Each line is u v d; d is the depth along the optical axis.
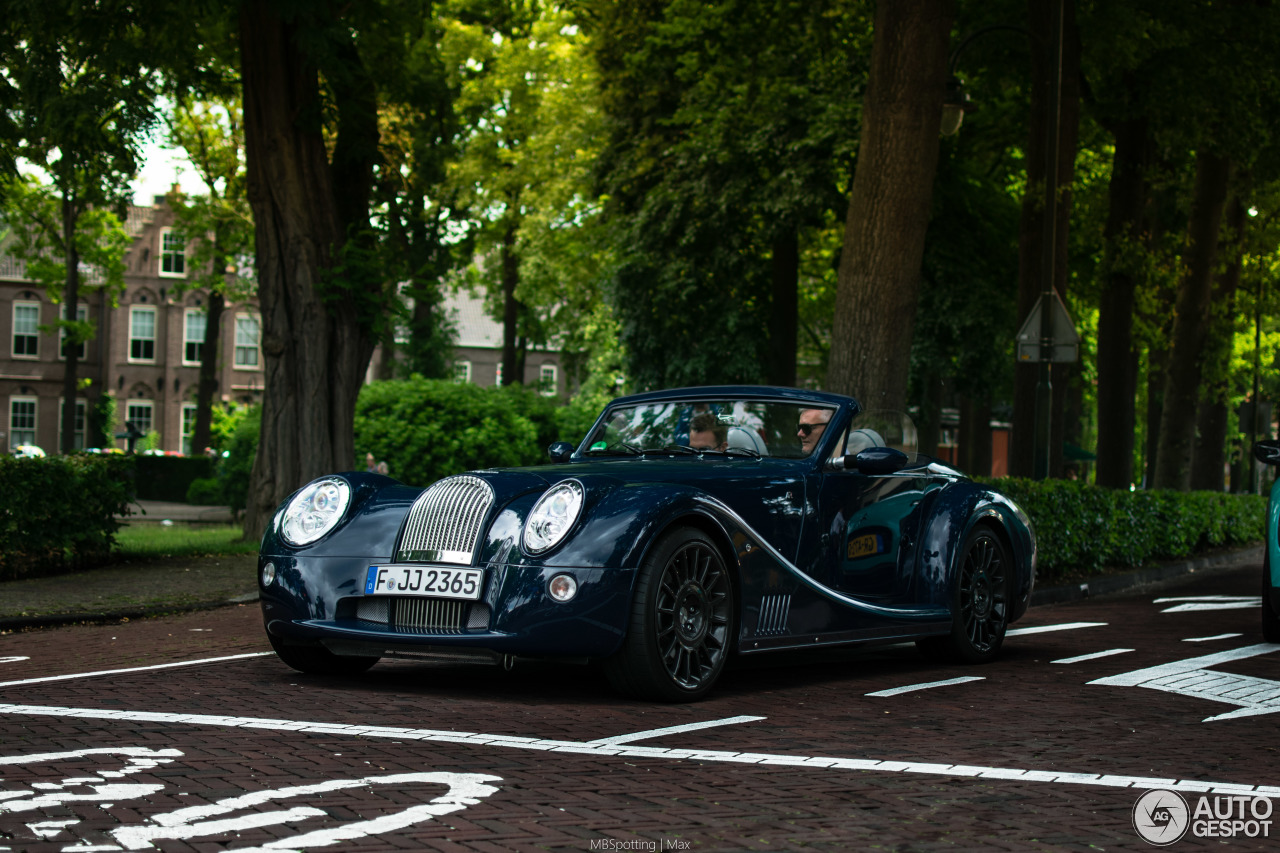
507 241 39.31
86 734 4.73
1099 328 20.34
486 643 5.43
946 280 26.56
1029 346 14.47
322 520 6.08
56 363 59.47
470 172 34.62
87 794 3.75
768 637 6.13
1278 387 46.12
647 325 29.31
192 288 40.75
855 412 7.20
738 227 27.30
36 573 12.26
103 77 13.56
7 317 58.56
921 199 12.26
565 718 5.27
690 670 5.78
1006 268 27.08
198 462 40.75
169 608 9.99
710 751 4.62
